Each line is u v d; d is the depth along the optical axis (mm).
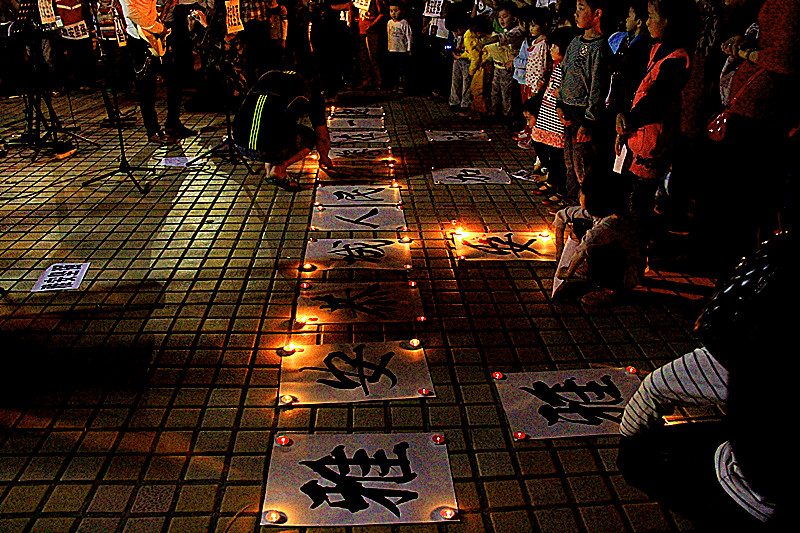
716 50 5480
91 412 3449
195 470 3074
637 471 3117
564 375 3852
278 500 2895
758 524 2680
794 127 4551
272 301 4621
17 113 9984
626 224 4434
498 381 3773
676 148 4707
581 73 5621
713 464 3148
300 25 6727
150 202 6477
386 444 3266
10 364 3836
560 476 3113
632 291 4859
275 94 5453
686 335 4316
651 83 4520
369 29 11883
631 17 5383
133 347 4035
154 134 8609
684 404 2840
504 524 2836
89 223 5934
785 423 2422
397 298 4688
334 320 4383
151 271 5020
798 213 2410
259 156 5605
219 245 5508
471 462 3188
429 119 10258
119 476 3021
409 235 5820
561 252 5059
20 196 6590
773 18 4309
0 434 3270
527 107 7523
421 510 2879
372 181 7223
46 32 7879
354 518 2820
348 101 11477
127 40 7895
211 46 6957
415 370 3859
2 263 5109
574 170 6133
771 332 2352
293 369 3830
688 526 2838
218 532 2740
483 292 4844
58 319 4332
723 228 5152
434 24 11648
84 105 10469
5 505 2840
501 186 7168
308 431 3348
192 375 3781
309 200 6605
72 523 2760
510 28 8844
